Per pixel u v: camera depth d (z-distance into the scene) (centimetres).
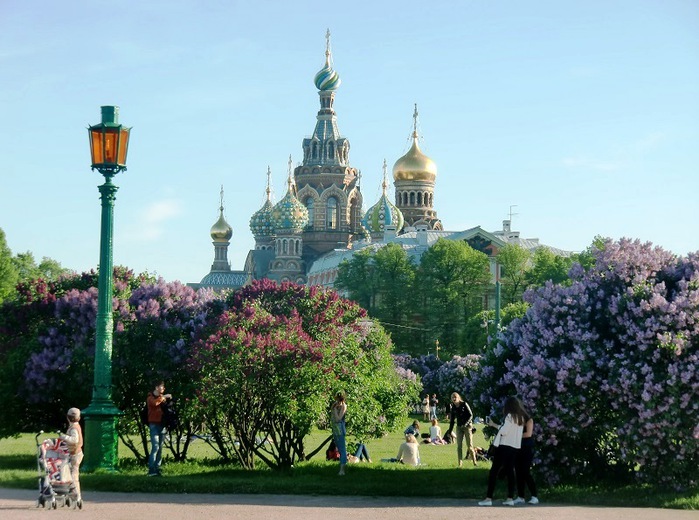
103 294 4034
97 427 3962
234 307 4609
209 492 3472
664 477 3453
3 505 3069
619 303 3662
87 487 3541
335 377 4212
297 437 4428
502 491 3509
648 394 3416
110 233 4066
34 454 5116
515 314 16038
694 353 3503
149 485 3509
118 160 4047
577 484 3653
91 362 4538
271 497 3338
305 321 4697
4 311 4944
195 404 4119
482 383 3950
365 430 4566
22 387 4619
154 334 4575
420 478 3934
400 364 14012
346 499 3297
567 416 3562
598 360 3562
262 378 4084
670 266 3831
